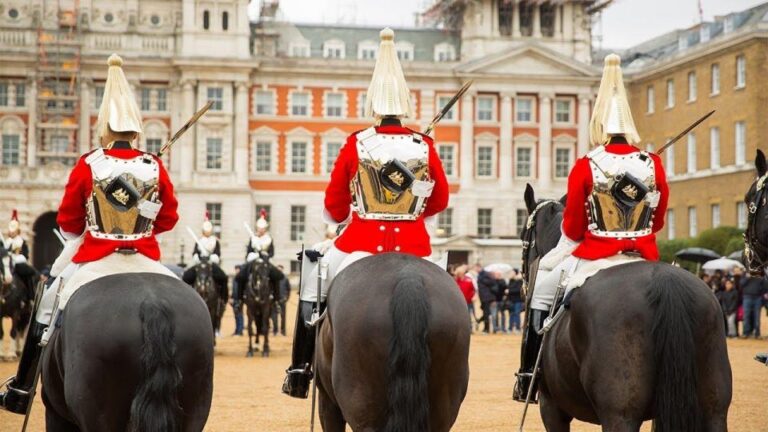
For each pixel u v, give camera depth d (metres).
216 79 82.12
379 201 9.09
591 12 91.00
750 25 71.94
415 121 86.00
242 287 31.19
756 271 10.78
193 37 82.31
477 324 42.03
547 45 88.81
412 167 9.05
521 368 10.12
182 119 81.75
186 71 81.38
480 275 41.50
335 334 7.82
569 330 8.41
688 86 79.19
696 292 7.69
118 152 9.13
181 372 7.75
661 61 83.00
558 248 9.59
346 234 9.23
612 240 8.99
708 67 76.00
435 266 8.12
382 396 7.45
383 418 7.48
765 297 36.31
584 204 9.13
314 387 9.12
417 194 9.09
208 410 8.09
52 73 79.62
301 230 85.31
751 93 69.94
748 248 10.80
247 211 82.06
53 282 9.21
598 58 102.88
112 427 7.67
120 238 9.05
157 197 9.21
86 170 9.06
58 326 8.59
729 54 73.00
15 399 9.55
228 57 82.00
